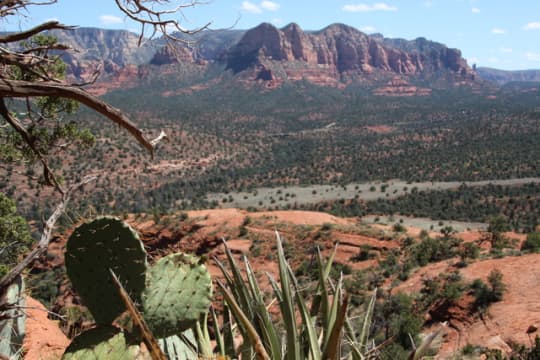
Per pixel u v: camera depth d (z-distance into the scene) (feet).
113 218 10.85
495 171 422.41
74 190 12.51
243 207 355.77
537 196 319.88
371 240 156.35
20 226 34.63
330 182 444.96
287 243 161.38
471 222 288.30
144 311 10.74
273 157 574.15
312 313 11.45
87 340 10.17
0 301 10.73
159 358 8.43
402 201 341.62
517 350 51.01
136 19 14.32
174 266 11.32
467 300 81.87
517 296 79.15
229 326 12.80
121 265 10.78
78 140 31.76
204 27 15.02
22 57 11.05
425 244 131.95
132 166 381.19
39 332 20.93
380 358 11.45
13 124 11.87
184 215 177.27
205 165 498.69
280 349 10.34
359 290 98.48
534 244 124.26
